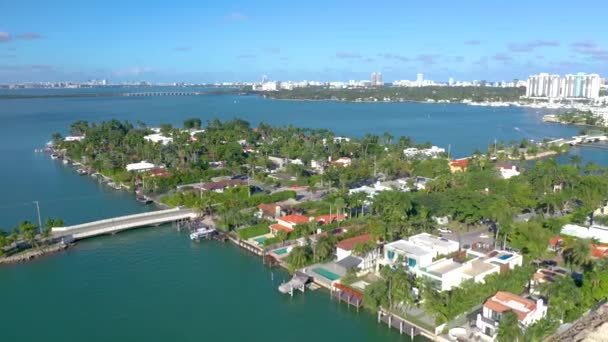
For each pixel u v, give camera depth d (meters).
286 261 144.38
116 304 122.50
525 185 198.00
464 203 167.38
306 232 155.62
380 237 143.75
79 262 149.12
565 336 99.50
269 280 136.25
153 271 142.62
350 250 138.00
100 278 137.75
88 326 112.12
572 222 168.75
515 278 117.12
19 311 118.94
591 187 189.12
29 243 157.88
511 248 142.75
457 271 117.00
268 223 172.12
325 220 170.50
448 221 175.38
